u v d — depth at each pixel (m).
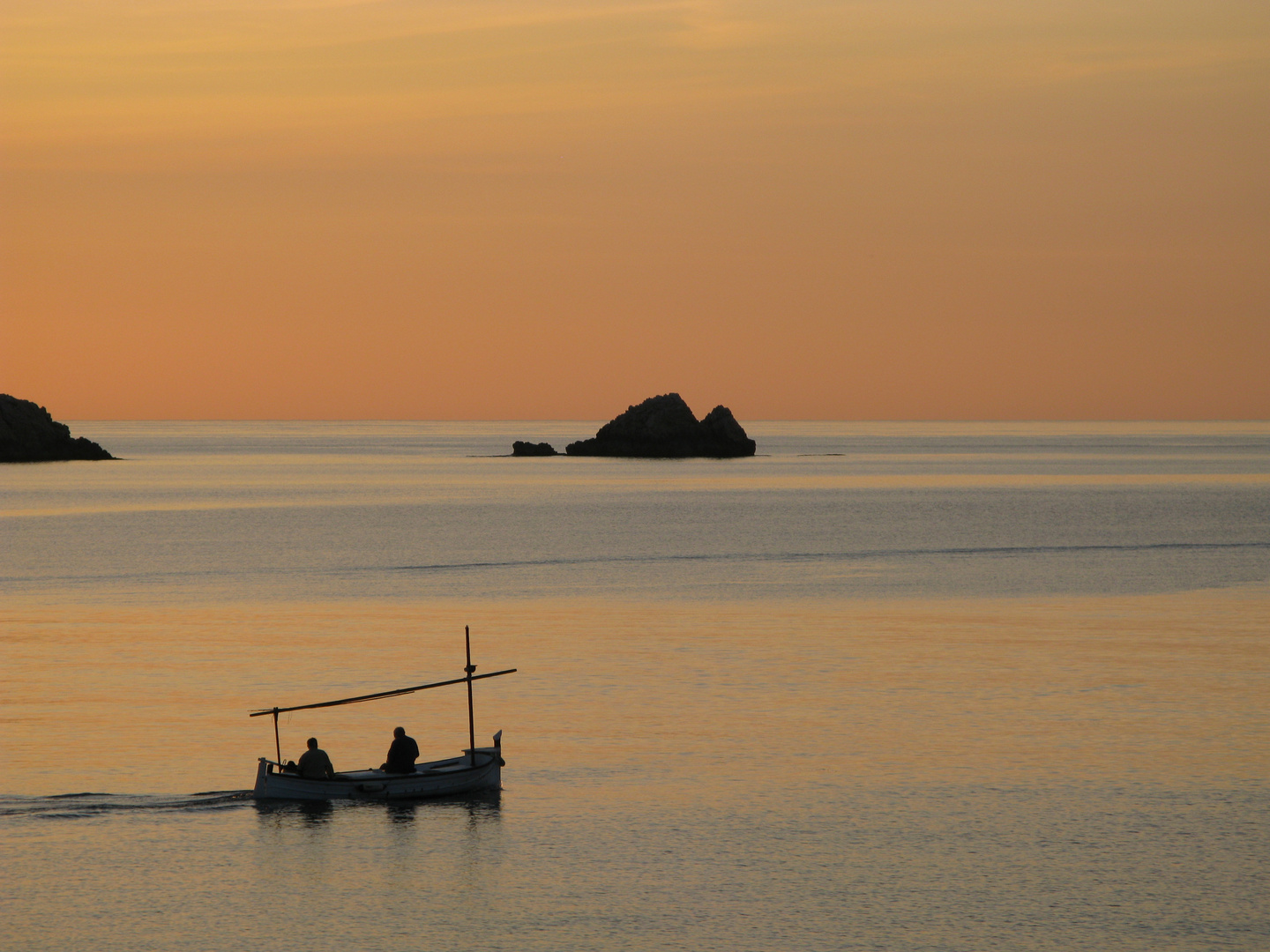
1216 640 125.69
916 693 100.19
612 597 159.50
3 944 53.22
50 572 184.00
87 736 86.31
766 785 74.88
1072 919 55.78
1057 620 139.62
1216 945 53.28
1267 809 69.88
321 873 61.50
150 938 53.97
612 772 77.88
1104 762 79.25
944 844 64.69
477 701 97.75
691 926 55.25
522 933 54.53
